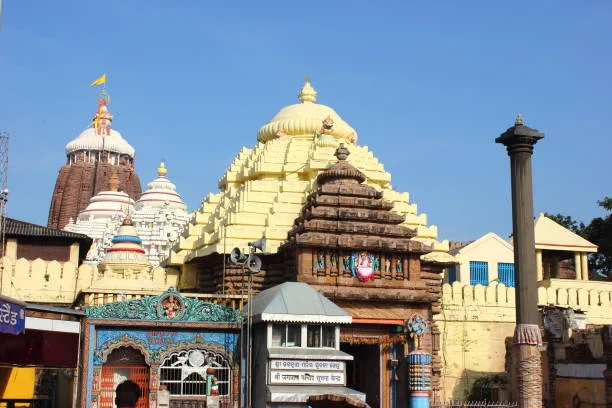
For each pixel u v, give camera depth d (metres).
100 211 82.75
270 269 37.25
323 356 27.67
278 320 27.61
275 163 44.22
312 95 49.53
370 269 34.19
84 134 109.31
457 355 43.84
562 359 36.62
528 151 26.30
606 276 66.12
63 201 104.62
